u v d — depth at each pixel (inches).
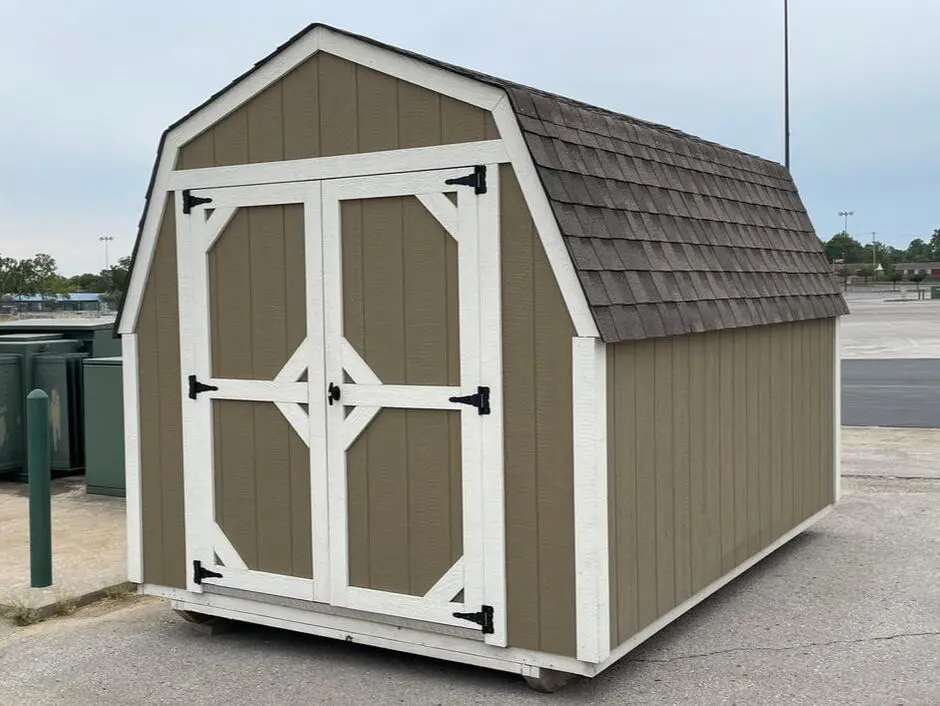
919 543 280.2
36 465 237.9
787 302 249.0
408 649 185.3
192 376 206.1
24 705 173.6
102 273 3395.7
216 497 205.9
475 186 172.7
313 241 190.5
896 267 5285.4
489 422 173.2
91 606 234.1
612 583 171.2
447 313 177.2
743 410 230.7
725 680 179.2
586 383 163.8
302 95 190.7
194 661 195.2
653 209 200.4
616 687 176.6
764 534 245.0
